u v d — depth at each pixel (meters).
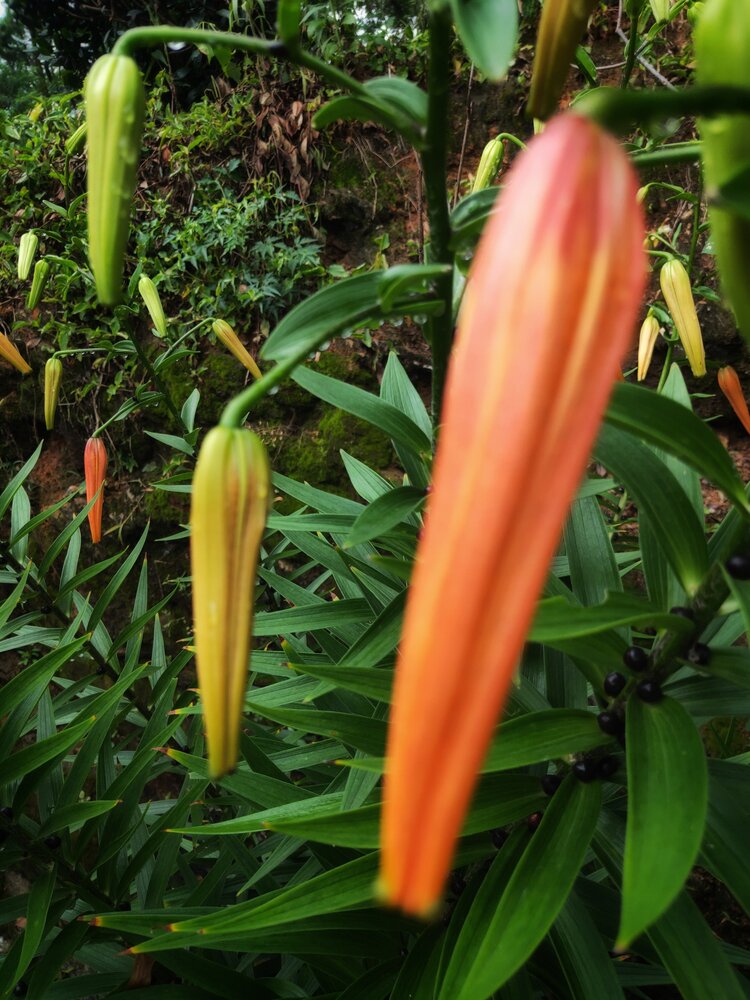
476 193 0.21
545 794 0.27
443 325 0.21
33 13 1.14
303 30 0.89
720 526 0.25
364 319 0.18
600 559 0.31
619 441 0.22
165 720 0.49
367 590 0.40
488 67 0.14
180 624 0.93
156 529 0.94
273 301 0.90
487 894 0.25
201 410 0.92
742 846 0.22
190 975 0.37
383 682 0.25
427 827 0.08
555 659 0.32
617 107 0.10
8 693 0.36
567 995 0.32
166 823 0.43
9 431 1.00
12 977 0.39
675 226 0.77
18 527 0.55
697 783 0.18
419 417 0.37
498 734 0.24
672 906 0.23
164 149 0.94
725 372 0.42
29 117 0.99
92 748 0.42
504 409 0.09
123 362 0.93
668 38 0.80
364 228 0.91
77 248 0.61
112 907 0.42
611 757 0.25
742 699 0.25
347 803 0.29
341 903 0.24
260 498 0.15
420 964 0.30
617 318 0.09
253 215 0.90
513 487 0.08
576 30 0.16
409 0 0.84
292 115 0.89
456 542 0.09
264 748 0.47
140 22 1.06
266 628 0.36
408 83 0.19
